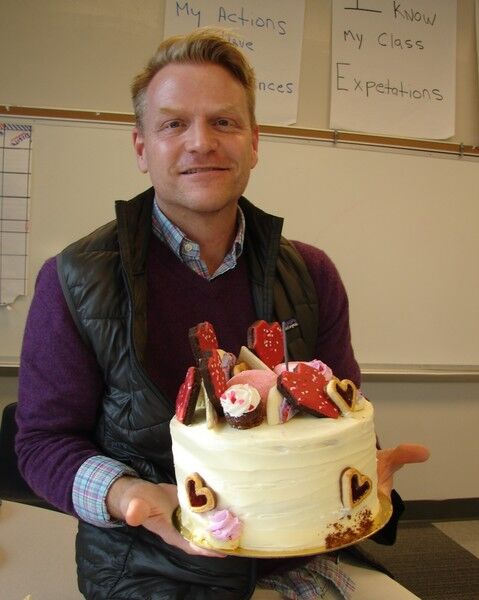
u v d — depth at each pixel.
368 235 2.34
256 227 1.07
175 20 2.11
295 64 2.19
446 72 2.34
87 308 0.94
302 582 0.98
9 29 2.04
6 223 2.06
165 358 0.98
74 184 2.10
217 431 0.77
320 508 0.75
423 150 2.35
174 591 0.88
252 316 1.06
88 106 2.10
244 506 0.75
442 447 2.47
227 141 0.92
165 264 1.02
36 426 0.96
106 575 0.91
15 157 2.06
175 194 0.94
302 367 0.82
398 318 2.39
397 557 2.21
